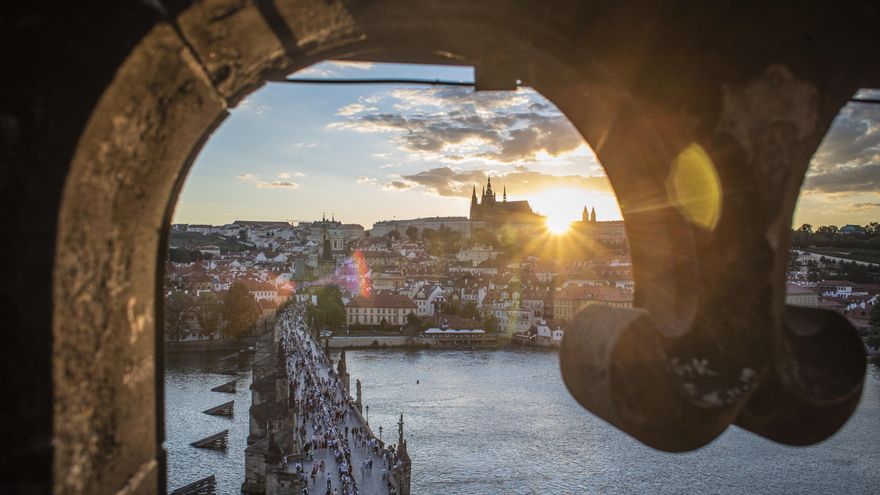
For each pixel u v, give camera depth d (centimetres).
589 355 396
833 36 414
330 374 9944
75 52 304
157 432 414
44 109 301
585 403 420
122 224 351
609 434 7450
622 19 395
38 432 305
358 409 8181
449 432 7600
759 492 5550
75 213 319
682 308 424
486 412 8600
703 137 407
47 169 304
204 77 357
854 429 7294
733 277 411
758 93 409
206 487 5134
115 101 322
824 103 424
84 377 332
